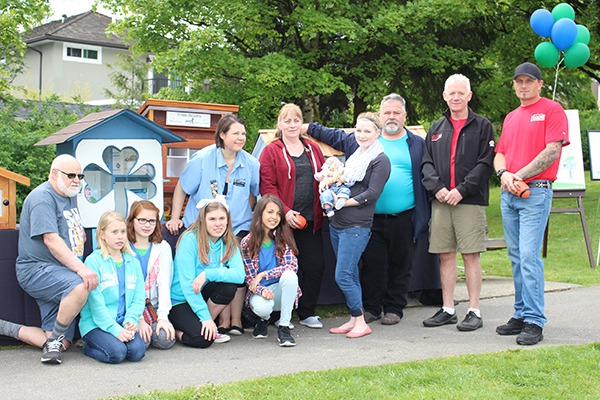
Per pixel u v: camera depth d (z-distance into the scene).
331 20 12.39
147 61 22.56
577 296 6.54
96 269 4.55
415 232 5.61
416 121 15.11
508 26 15.40
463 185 5.19
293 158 5.41
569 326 5.29
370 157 5.15
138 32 13.14
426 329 5.37
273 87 12.63
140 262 4.80
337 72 14.08
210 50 12.34
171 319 4.90
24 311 4.86
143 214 4.75
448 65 13.74
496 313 5.92
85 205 5.02
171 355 4.60
